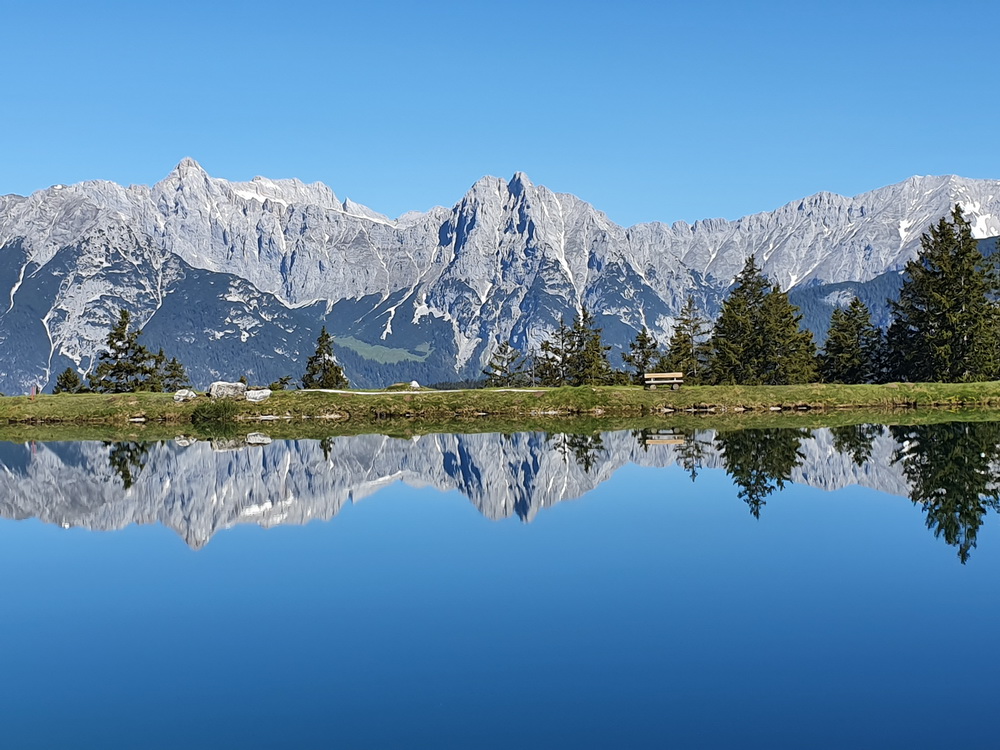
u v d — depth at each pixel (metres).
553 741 17.12
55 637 23.25
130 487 46.72
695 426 71.75
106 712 18.78
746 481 44.09
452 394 89.12
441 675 20.23
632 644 21.81
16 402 88.88
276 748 17.11
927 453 51.31
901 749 16.55
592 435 67.56
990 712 17.94
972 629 22.36
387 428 77.38
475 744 17.08
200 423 84.50
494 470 51.31
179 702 19.20
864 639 21.84
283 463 55.69
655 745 16.89
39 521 37.91
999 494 39.06
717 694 18.95
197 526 36.75
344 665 20.95
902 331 112.38
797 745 16.78
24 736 17.81
